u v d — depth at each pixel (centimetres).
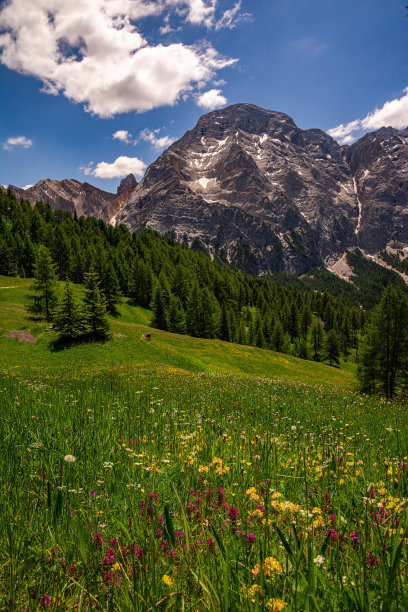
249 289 15050
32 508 251
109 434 479
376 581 164
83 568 175
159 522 224
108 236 14612
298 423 659
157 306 7656
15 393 845
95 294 4441
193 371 4006
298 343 10181
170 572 183
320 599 155
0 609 153
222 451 408
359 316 13638
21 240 8800
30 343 3988
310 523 221
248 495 268
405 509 211
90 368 3362
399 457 409
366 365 3384
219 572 172
